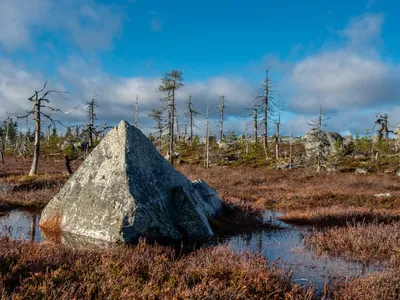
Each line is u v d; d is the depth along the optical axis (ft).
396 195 64.08
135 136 33.86
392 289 17.37
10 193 49.57
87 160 33.81
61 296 14.03
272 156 198.29
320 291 18.38
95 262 18.61
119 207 27.86
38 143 80.84
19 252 19.04
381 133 181.27
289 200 59.62
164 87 143.23
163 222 28.91
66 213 31.14
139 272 18.10
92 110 210.59
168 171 35.14
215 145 246.68
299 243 30.09
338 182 100.32
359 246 27.07
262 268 18.98
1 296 13.75
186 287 16.01
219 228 35.60
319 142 151.64
